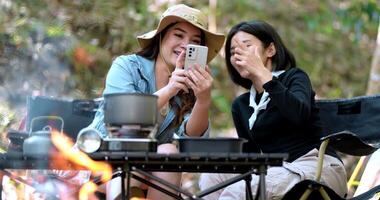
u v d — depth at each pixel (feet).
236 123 22.38
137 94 16.01
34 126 20.74
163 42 21.47
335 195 18.20
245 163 15.53
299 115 19.85
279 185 19.86
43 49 39.78
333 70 55.57
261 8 53.16
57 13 42.34
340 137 18.11
